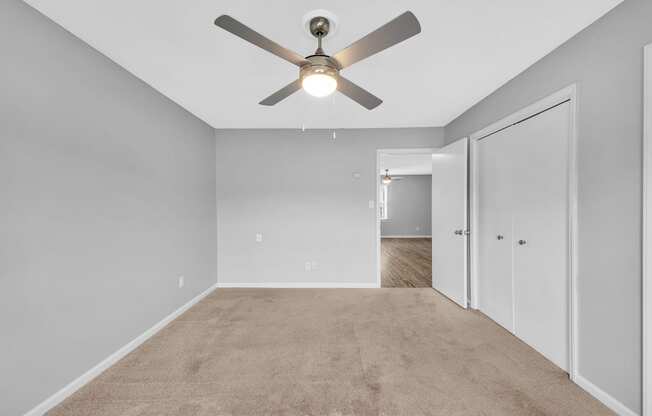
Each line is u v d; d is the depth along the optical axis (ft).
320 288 13.25
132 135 7.73
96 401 5.67
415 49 6.53
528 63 7.23
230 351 7.59
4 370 4.81
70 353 5.92
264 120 11.95
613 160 5.28
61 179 5.76
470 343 7.99
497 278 9.23
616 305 5.26
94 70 6.50
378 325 9.20
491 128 9.10
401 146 13.12
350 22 5.45
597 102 5.57
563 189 6.63
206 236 12.32
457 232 10.69
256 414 5.34
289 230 13.38
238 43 6.27
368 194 13.30
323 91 5.34
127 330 7.54
